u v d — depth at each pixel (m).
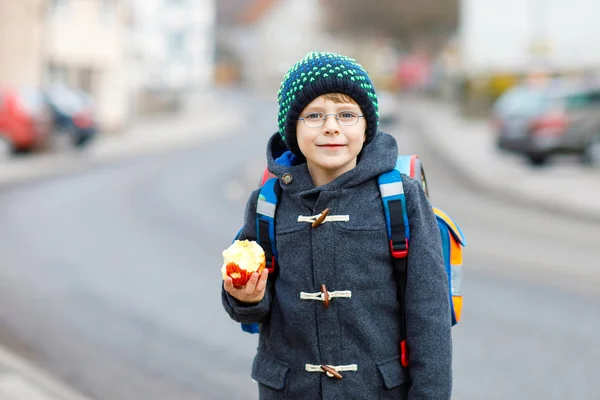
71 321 7.06
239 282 2.36
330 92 2.42
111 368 5.84
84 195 16.28
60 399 4.95
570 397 5.24
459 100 44.75
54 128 23.91
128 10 38.53
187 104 54.75
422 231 2.46
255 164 23.98
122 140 32.44
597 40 38.34
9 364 5.59
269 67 93.56
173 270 9.22
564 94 20.09
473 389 5.38
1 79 28.58
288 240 2.50
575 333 6.70
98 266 9.38
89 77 33.78
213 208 14.63
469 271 9.29
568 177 18.84
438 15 85.12
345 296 2.43
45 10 29.66
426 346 2.40
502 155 24.06
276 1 92.62
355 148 2.47
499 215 14.09
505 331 6.75
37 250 10.38
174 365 5.93
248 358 6.13
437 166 22.50
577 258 10.15
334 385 2.43
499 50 41.91
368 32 87.81
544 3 39.97
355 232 2.44
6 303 7.65
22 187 17.27
